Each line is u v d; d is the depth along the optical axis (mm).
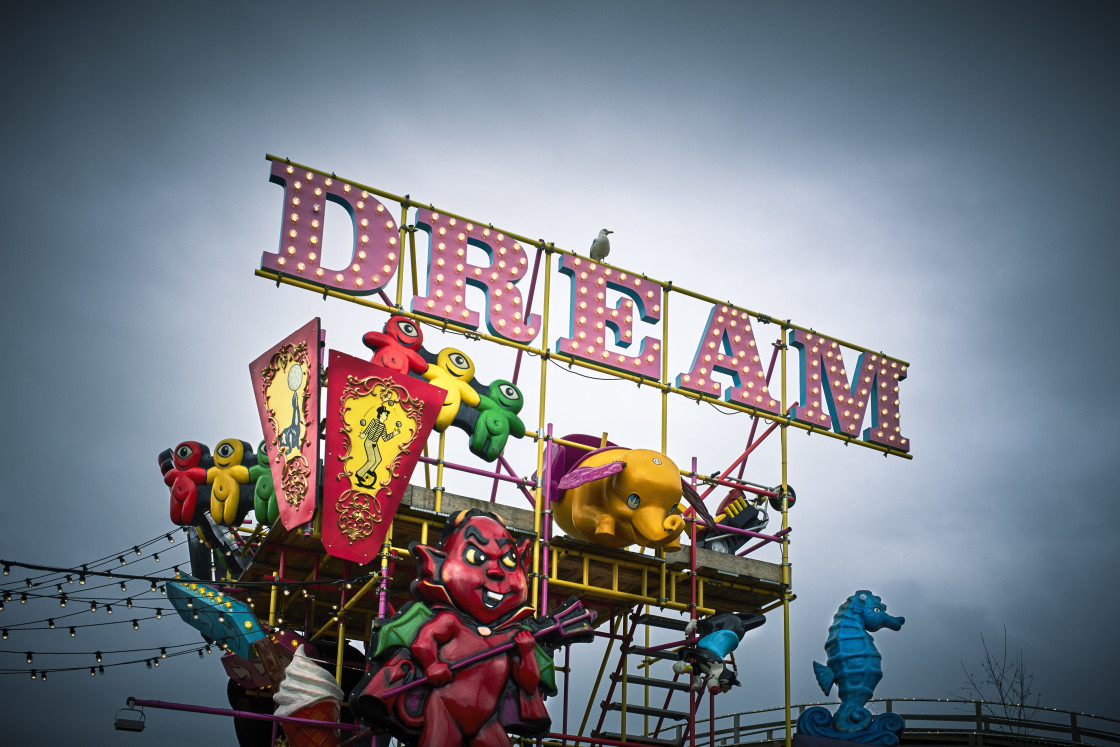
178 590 30094
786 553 33438
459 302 31656
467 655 25250
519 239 33375
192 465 32469
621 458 30109
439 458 29125
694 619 30734
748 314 36406
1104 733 35000
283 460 28031
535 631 26594
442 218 32312
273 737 28281
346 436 27141
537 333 32625
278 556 30672
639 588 32375
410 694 24734
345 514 26797
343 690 31562
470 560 26062
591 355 33156
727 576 32062
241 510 31781
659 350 34406
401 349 29344
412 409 28125
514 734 25719
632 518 29625
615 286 34688
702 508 31297
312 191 30969
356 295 30828
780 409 35688
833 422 36875
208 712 26156
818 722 32219
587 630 27188
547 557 29609
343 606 28906
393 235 31625
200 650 29203
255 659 29797
